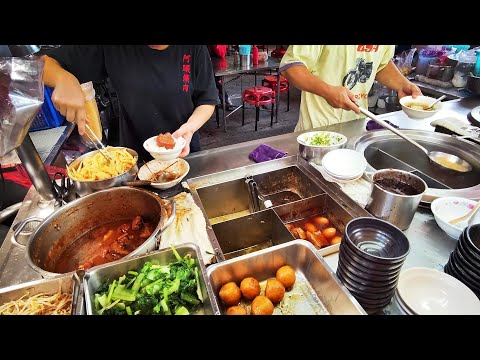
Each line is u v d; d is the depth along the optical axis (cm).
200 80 212
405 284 98
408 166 182
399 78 238
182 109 216
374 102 372
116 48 189
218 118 578
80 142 327
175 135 177
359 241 102
